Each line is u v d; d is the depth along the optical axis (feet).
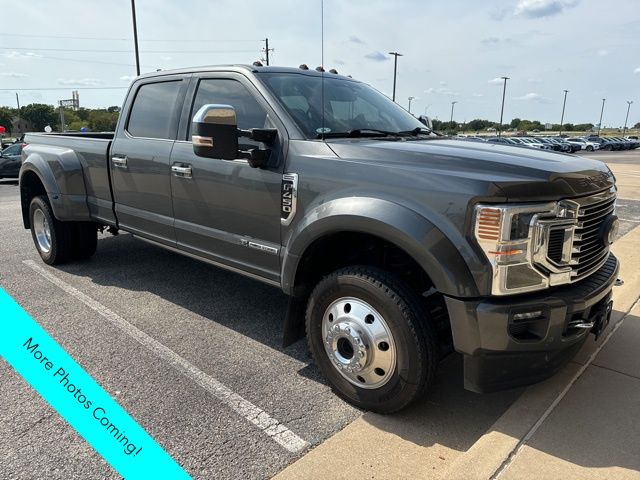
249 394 10.36
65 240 18.67
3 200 41.60
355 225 9.00
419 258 8.34
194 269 19.03
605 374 10.55
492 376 8.46
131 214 15.28
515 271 7.97
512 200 7.96
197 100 13.14
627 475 7.59
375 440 8.82
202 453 8.52
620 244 21.61
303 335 11.08
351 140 10.61
